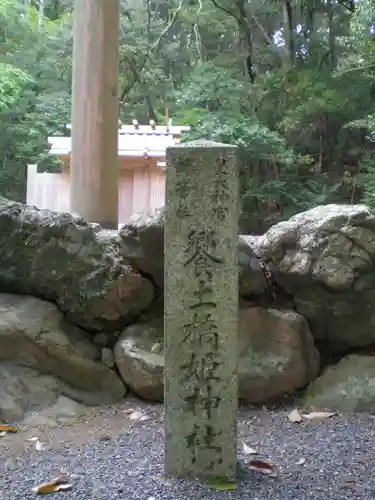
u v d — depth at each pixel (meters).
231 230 2.32
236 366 2.33
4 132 9.39
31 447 2.74
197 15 10.43
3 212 3.46
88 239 3.51
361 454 2.63
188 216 2.33
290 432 2.96
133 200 7.61
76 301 3.52
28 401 3.22
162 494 2.18
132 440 2.85
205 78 8.72
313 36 9.99
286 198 8.27
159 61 11.05
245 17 10.08
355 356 3.55
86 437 2.89
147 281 3.58
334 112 8.59
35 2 12.27
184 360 2.33
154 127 7.97
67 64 10.62
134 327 3.57
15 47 10.46
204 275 2.33
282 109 8.87
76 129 4.78
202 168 2.32
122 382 3.48
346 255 3.29
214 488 2.24
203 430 2.32
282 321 3.43
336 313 3.48
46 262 3.48
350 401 3.29
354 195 8.58
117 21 4.82
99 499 2.14
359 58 8.33
